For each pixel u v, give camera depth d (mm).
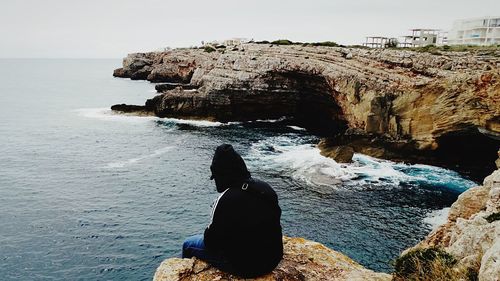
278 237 4730
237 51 72812
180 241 22859
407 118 39312
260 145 46125
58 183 32781
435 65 43625
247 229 4465
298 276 5195
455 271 5996
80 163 38875
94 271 19906
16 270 19984
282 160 39125
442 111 36562
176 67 120000
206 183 32875
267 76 59000
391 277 6352
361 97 44656
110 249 21953
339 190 30688
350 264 6195
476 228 7551
